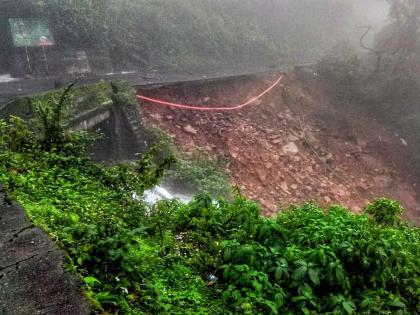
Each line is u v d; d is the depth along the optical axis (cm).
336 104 2917
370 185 2320
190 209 623
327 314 390
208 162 1720
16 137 688
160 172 698
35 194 524
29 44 1927
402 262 496
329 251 444
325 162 2283
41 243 330
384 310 413
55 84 1666
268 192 1838
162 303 354
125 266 354
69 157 680
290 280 430
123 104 1538
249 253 440
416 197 2473
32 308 263
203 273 451
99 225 403
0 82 1794
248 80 2478
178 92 2017
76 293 279
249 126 2172
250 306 382
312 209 692
